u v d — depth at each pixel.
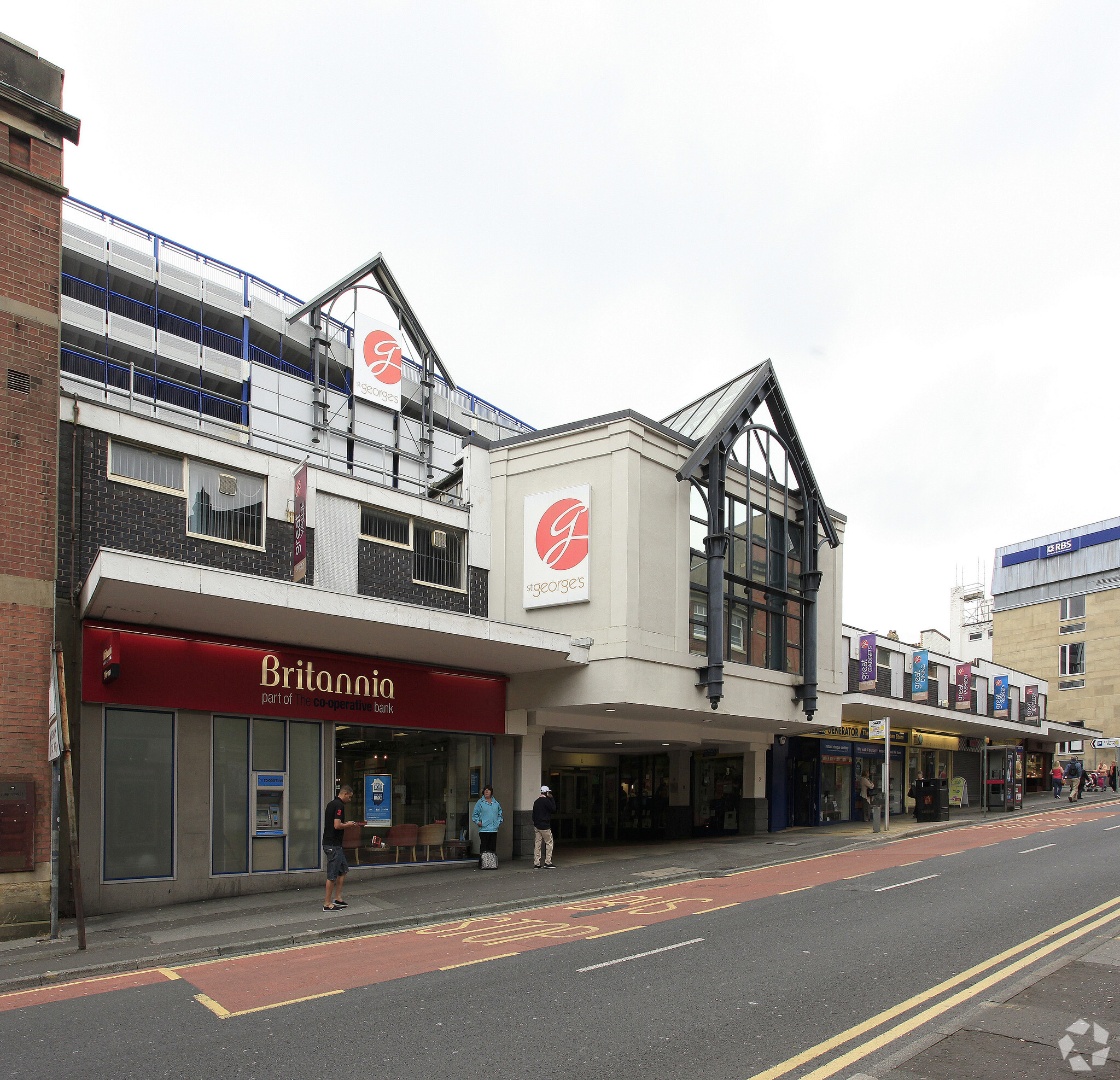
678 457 20.62
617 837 27.97
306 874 15.95
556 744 25.33
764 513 23.28
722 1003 7.93
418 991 8.55
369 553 18.55
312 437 33.75
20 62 13.28
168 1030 7.53
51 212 13.45
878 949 10.05
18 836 11.82
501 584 20.56
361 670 17.33
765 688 22.05
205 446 16.06
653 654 19.02
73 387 24.77
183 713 14.80
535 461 20.59
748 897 14.35
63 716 11.54
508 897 14.55
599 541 19.25
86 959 10.34
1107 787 55.06
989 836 24.23
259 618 14.26
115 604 13.16
